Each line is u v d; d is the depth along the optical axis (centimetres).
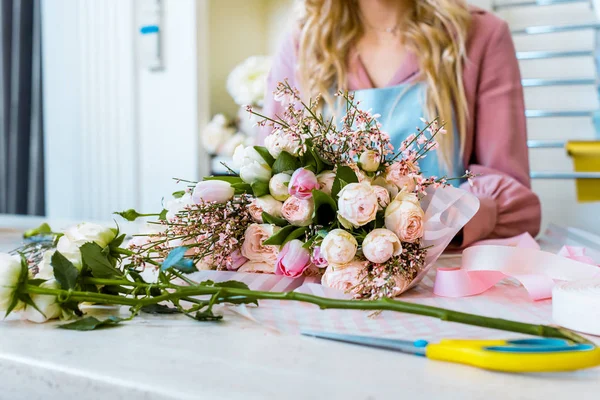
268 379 33
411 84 131
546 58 201
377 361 37
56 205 254
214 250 60
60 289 48
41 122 262
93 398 35
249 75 215
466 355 36
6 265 47
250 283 57
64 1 244
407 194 59
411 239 57
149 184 239
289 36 150
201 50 229
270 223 59
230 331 45
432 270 75
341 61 137
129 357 38
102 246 54
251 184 60
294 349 40
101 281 50
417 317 49
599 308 43
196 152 228
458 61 127
